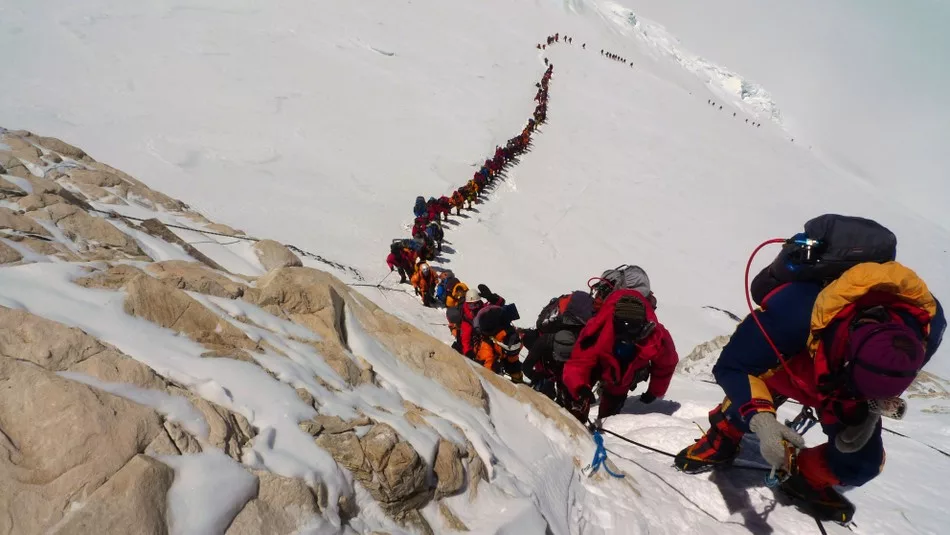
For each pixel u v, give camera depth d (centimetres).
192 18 2758
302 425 184
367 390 230
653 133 3600
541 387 420
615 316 337
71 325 181
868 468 237
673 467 310
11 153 468
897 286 197
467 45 3994
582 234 1869
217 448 157
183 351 192
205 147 1652
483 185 1867
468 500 210
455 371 284
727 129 4550
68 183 454
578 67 4756
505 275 1369
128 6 2653
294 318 256
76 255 250
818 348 213
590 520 250
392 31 3675
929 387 562
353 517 175
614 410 384
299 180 1606
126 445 142
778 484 254
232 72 2336
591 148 2941
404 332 310
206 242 409
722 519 276
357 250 1280
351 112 2289
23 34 2081
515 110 3052
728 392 243
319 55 2847
